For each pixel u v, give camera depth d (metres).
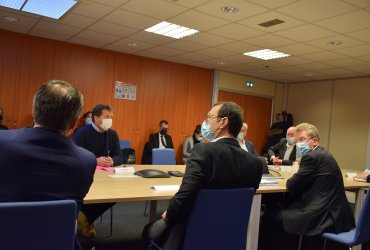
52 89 1.17
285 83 7.94
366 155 6.19
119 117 5.96
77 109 1.21
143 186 2.04
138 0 3.40
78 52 5.56
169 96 6.48
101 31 4.68
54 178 1.11
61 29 4.73
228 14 3.60
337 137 6.73
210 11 3.55
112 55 5.87
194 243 1.57
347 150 6.53
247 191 1.63
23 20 4.42
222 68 6.80
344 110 6.64
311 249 3.09
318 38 4.19
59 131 1.19
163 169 2.87
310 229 2.22
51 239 1.11
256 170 1.69
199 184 1.51
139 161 6.18
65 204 1.10
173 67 6.51
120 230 3.26
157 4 3.47
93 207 2.83
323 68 5.94
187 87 6.68
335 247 3.16
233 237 1.66
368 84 6.25
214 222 1.59
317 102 7.20
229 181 1.58
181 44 5.07
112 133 3.06
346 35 3.97
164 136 6.14
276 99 7.87
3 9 4.03
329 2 3.05
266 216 2.81
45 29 4.79
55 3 3.71
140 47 5.47
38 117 1.17
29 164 1.07
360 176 3.29
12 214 1.02
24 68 5.13
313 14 3.39
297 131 2.76
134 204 4.23
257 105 7.62
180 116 6.61
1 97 4.98
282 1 3.12
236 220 1.65
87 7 3.73
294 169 3.63
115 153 3.03
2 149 1.07
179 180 2.36
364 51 4.59
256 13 3.50
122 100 5.98
